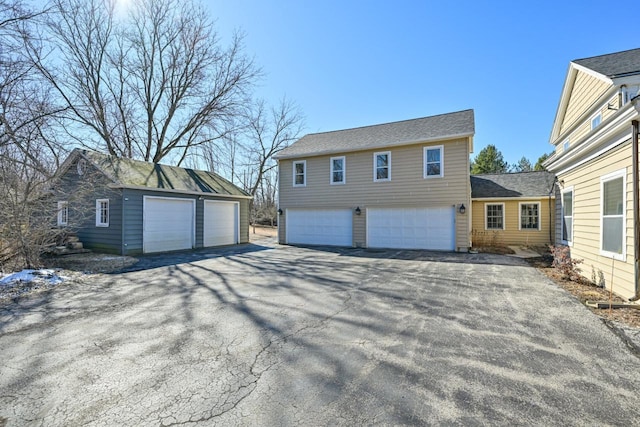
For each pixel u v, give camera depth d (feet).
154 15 59.36
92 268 27.37
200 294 18.60
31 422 7.01
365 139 47.09
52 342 11.52
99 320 13.98
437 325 13.19
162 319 14.08
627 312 14.70
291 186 50.44
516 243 49.83
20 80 25.39
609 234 18.79
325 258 34.14
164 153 64.80
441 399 7.77
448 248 39.81
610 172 18.58
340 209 46.47
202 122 64.18
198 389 8.31
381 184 43.60
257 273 25.40
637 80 24.50
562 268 23.79
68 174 38.19
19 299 17.62
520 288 19.85
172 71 62.18
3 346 11.20
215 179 53.21
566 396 7.88
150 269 27.35
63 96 48.62
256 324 13.41
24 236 25.09
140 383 8.64
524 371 9.18
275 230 86.17
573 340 11.43
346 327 13.01
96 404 7.68
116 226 36.04
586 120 33.65
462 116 44.83
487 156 116.26
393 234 42.88
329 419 7.00
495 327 12.87
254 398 7.86
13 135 24.20
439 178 40.24
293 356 10.28
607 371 9.15
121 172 37.99
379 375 9.00
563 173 28.14
